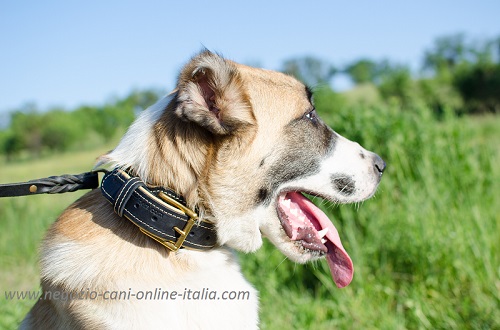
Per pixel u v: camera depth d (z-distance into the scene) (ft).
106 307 4.39
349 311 6.29
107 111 58.08
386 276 6.59
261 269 7.07
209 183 4.60
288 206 4.96
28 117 59.62
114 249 4.47
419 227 6.57
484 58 44.16
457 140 7.55
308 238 4.94
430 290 6.25
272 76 4.90
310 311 6.38
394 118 7.65
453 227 6.51
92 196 4.70
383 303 6.34
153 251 4.49
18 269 8.47
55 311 4.60
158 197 4.49
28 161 50.60
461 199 6.93
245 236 4.74
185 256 4.54
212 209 4.60
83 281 4.44
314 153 4.92
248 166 4.68
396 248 6.71
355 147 5.10
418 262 6.51
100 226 4.54
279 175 4.80
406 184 7.03
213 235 4.64
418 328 6.01
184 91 4.51
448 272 6.31
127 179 4.49
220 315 4.54
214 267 4.63
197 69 4.53
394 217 6.84
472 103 42.57
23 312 6.28
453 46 68.54
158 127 4.62
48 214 10.41
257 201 4.73
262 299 6.64
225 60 4.69
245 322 4.65
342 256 5.07
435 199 6.78
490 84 42.06
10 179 25.76
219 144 4.60
